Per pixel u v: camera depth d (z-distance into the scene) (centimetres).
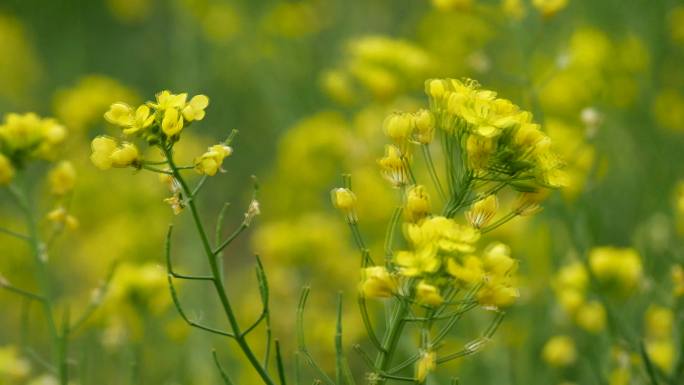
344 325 777
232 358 810
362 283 373
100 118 969
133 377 555
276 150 1216
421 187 382
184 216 930
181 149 1002
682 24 1030
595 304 617
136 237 941
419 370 374
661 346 609
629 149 931
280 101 1102
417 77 827
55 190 534
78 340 753
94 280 962
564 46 963
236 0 1188
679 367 541
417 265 354
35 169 1058
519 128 371
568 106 938
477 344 386
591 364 594
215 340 821
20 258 947
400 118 394
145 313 656
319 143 988
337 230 898
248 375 759
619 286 616
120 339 646
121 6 1414
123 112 385
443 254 353
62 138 529
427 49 1173
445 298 369
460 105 372
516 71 1052
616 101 948
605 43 962
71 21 1416
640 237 741
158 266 399
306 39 1203
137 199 993
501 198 855
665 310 628
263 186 1105
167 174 390
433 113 389
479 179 380
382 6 1316
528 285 739
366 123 866
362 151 858
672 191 819
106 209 1013
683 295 539
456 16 1138
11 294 935
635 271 612
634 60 962
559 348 643
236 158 1212
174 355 762
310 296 852
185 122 385
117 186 1009
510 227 748
